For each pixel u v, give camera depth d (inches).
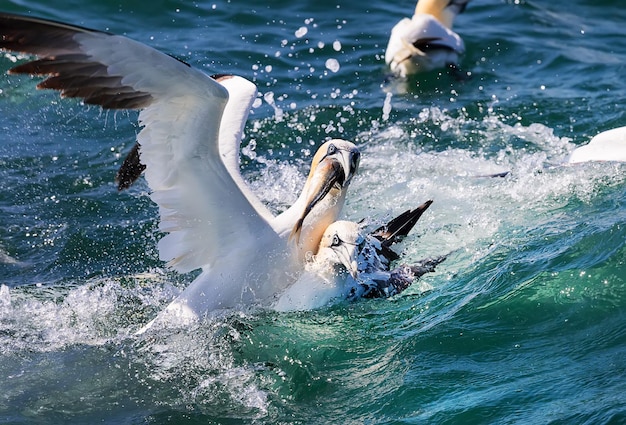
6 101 572.1
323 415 305.6
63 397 325.1
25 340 358.3
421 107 584.4
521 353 321.7
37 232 447.8
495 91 608.7
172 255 364.5
